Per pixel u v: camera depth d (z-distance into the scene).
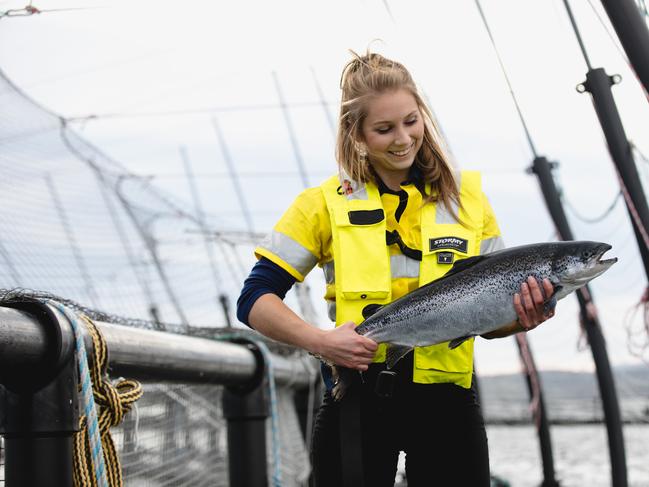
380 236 3.52
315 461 3.62
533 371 10.84
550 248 3.28
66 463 3.23
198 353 4.84
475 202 3.64
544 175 9.27
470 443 3.52
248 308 3.52
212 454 6.60
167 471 5.41
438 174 3.59
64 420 3.21
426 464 3.54
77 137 8.08
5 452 3.22
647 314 6.17
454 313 3.30
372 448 3.53
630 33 5.20
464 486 3.50
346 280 3.49
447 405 3.53
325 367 3.62
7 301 3.21
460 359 3.52
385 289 3.48
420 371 3.49
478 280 3.30
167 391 5.61
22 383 3.20
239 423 6.04
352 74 3.50
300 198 3.64
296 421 8.84
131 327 4.16
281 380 7.20
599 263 3.25
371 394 3.52
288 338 3.43
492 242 3.70
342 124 3.55
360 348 3.32
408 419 3.54
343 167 3.59
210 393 6.66
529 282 3.23
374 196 3.56
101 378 3.49
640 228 5.90
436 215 3.58
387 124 3.40
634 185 5.91
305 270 3.62
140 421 5.09
